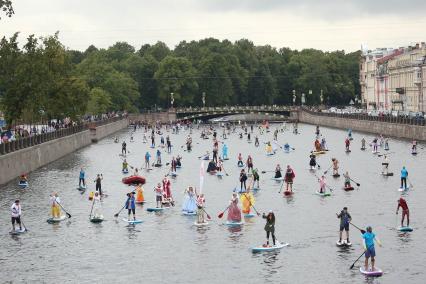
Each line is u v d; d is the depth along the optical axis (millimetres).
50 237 60094
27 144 109062
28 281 47656
